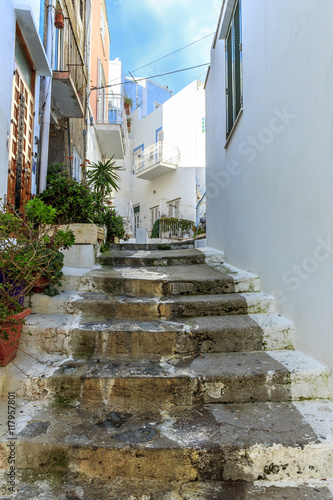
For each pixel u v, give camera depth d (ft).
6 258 7.57
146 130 59.88
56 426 6.01
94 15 38.32
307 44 7.58
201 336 8.60
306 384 7.03
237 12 14.38
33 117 15.03
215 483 5.32
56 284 11.03
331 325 6.77
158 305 10.11
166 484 5.28
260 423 6.10
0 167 10.29
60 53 21.22
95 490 5.08
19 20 12.03
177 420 6.28
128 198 62.03
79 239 14.93
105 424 6.14
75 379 7.01
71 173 24.25
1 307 7.11
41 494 4.94
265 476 5.41
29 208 9.29
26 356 8.09
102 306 10.07
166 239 42.32
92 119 33.68
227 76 16.15
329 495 4.95
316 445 5.42
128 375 7.10
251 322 9.14
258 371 7.15
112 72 59.00
